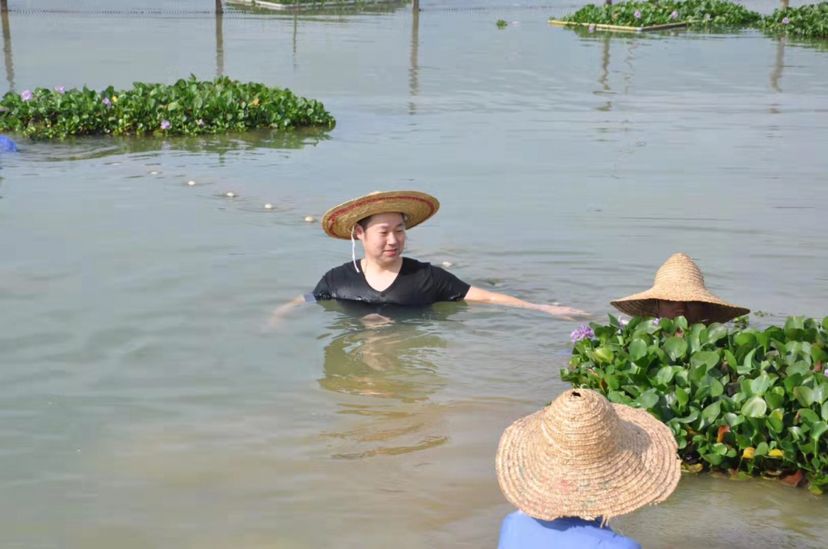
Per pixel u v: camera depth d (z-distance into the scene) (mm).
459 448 6164
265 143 15180
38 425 6387
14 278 8906
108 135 15727
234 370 7285
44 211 11070
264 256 9695
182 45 25531
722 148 14727
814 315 8211
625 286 9031
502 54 25109
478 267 9508
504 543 4246
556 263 9625
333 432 6383
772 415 5727
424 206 8617
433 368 7371
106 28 28906
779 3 41656
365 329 8094
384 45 26391
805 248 10008
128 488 5672
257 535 5211
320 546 5117
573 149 14656
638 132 15875
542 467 4156
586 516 4043
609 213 11250
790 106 18250
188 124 15930
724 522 5316
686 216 11117
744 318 7812
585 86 20469
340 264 9516
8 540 5152
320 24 31219
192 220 10844
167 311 8305
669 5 33656
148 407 6668
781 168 13461
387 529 5270
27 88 18781
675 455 4258
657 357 6496
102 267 9258
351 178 12891
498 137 15492
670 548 5078
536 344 7805
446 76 21516
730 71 22688
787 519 5352
